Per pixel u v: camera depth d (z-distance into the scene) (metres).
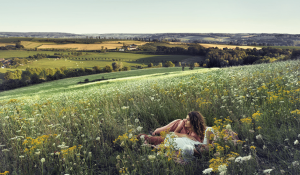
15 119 5.42
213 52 110.62
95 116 5.16
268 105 4.48
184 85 8.80
